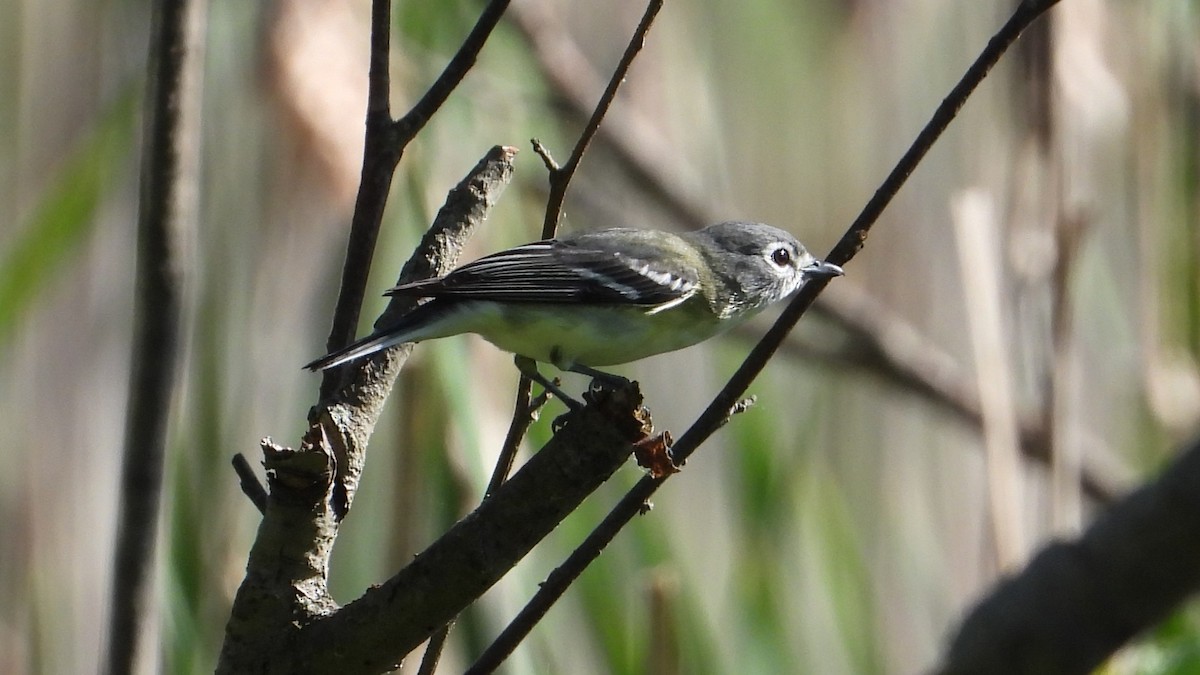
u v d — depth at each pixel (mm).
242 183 10227
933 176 13664
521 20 13328
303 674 5723
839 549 11750
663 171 13930
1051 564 7586
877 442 13492
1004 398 9492
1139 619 7434
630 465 11070
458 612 5758
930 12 13719
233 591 9484
